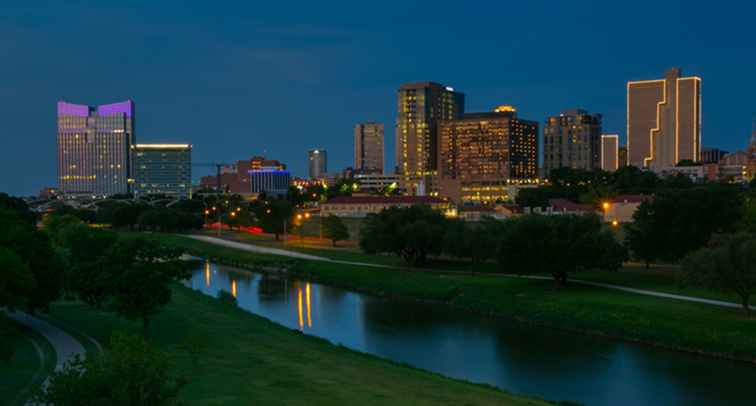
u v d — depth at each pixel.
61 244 148.38
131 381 27.16
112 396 26.23
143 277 62.66
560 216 106.31
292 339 71.31
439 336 81.19
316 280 133.50
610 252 99.25
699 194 103.81
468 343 77.44
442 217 141.12
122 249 64.75
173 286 112.69
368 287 119.75
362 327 87.00
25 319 72.50
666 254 104.62
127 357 27.38
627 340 76.38
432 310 99.06
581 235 99.44
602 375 63.22
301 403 41.91
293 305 104.19
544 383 61.12
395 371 57.56
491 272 122.69
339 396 44.41
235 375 49.34
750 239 75.75
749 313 75.94
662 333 74.19
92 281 66.00
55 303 86.00
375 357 66.69
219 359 55.41
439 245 132.88
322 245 189.75
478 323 89.00
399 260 145.88
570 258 97.81
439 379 56.00
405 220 138.88
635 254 111.06
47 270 67.00
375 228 139.25
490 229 121.94
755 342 66.69
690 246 101.12
